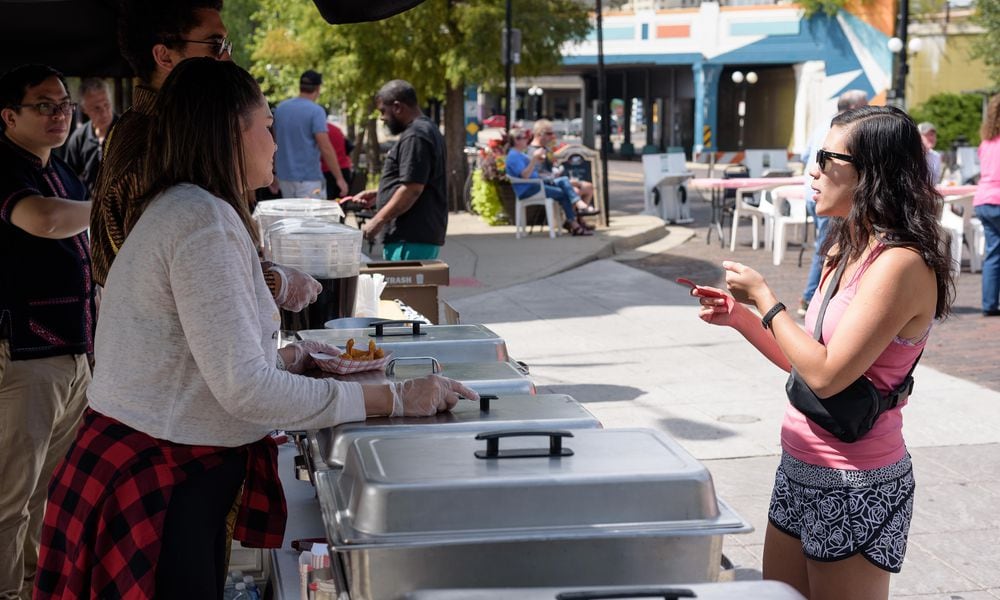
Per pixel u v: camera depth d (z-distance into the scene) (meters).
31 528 3.75
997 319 9.30
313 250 3.88
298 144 10.36
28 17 5.18
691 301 10.29
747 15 38.78
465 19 17.84
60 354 3.57
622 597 1.68
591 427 2.35
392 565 1.87
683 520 1.97
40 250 3.51
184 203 2.19
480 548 1.90
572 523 1.93
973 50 31.19
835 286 2.55
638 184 28.19
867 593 2.54
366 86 18.97
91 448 2.23
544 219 15.39
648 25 39.72
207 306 2.14
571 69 45.34
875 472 2.50
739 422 6.14
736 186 13.98
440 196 6.58
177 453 2.22
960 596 3.99
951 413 6.35
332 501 2.04
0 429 3.52
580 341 8.45
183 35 2.80
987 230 9.33
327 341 3.15
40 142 3.58
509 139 16.41
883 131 2.44
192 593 2.22
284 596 2.66
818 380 2.41
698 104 39.94
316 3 3.67
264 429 2.33
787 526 2.68
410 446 2.12
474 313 9.67
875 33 37.91
